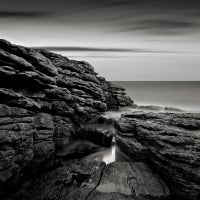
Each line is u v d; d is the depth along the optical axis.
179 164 19.75
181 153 20.14
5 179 16.42
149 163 23.28
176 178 19.50
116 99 57.03
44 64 24.55
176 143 21.59
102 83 55.47
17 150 18.22
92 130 33.31
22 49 22.42
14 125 18.11
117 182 19.75
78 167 22.62
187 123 24.55
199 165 19.03
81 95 37.25
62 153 28.55
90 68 45.69
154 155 22.27
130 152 25.59
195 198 18.44
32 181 20.17
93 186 19.23
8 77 19.97
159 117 27.92
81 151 30.83
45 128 22.91
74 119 33.41
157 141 22.78
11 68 19.70
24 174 19.47
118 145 28.84
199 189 18.20
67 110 31.02
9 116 18.08
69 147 30.55
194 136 22.12
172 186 19.97
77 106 33.91
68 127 30.80
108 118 39.38
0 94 18.08
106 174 21.06
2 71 18.86
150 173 21.64
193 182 18.69
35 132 21.56
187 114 28.12
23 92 22.23
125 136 27.47
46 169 22.69
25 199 17.73
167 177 20.45
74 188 18.94
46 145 22.59
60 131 28.98
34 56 23.47
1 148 16.64
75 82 37.66
